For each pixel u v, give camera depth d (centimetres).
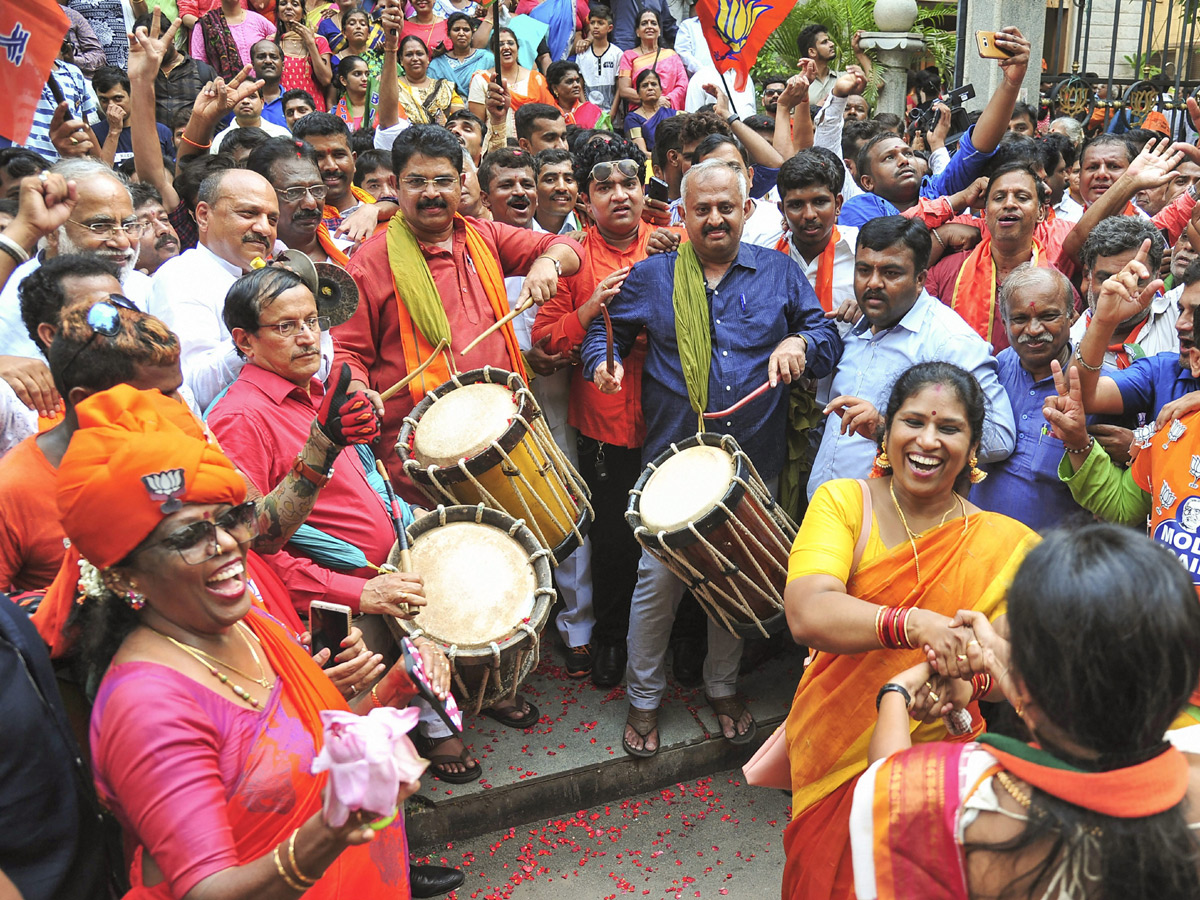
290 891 141
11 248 241
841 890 223
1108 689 119
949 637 192
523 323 416
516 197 437
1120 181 404
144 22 698
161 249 385
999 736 135
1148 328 363
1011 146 460
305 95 610
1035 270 319
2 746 155
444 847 338
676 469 327
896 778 136
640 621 360
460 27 743
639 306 379
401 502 310
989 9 739
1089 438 286
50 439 214
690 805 360
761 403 370
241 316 264
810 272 424
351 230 419
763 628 320
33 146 484
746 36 555
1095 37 1064
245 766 166
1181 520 250
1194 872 118
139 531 157
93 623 167
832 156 430
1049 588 123
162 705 155
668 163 511
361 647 214
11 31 275
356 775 131
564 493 326
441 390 341
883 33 843
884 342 355
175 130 621
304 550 277
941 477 225
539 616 284
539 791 349
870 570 227
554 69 753
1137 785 120
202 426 182
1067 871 122
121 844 177
